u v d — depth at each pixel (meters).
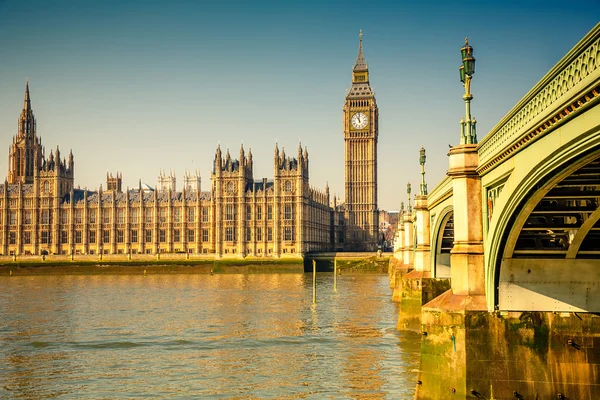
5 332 82.38
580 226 32.81
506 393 34.97
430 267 71.75
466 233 37.38
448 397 35.62
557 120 23.83
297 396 49.97
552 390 34.84
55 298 129.62
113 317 96.56
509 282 36.03
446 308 36.22
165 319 93.56
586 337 34.91
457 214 37.88
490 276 35.62
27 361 64.12
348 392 50.66
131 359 64.56
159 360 63.88
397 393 50.00
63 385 54.72
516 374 35.06
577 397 34.69
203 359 64.00
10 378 57.25
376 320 87.88
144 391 52.44
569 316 35.25
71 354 67.44
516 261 35.91
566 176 26.97
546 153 25.69
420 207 74.31
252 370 58.72
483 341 35.41
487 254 35.78
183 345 71.75
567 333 35.19
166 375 57.56
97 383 55.19
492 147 33.94
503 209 31.86
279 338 75.06
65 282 186.00
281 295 131.00
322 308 104.50
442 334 36.19
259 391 51.66
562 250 35.22
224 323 88.38
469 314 35.56
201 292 141.62
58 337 78.06
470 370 35.31
